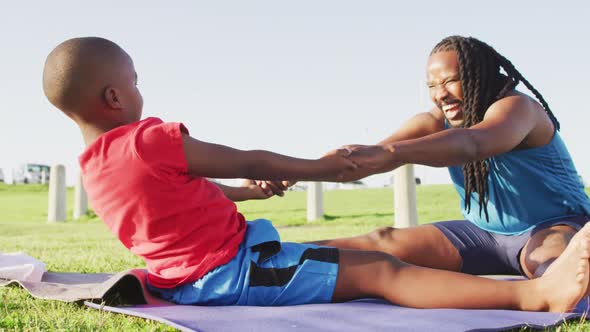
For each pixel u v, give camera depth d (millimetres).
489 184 3623
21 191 37094
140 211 2756
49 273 4547
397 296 2930
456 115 3617
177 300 3016
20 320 2793
